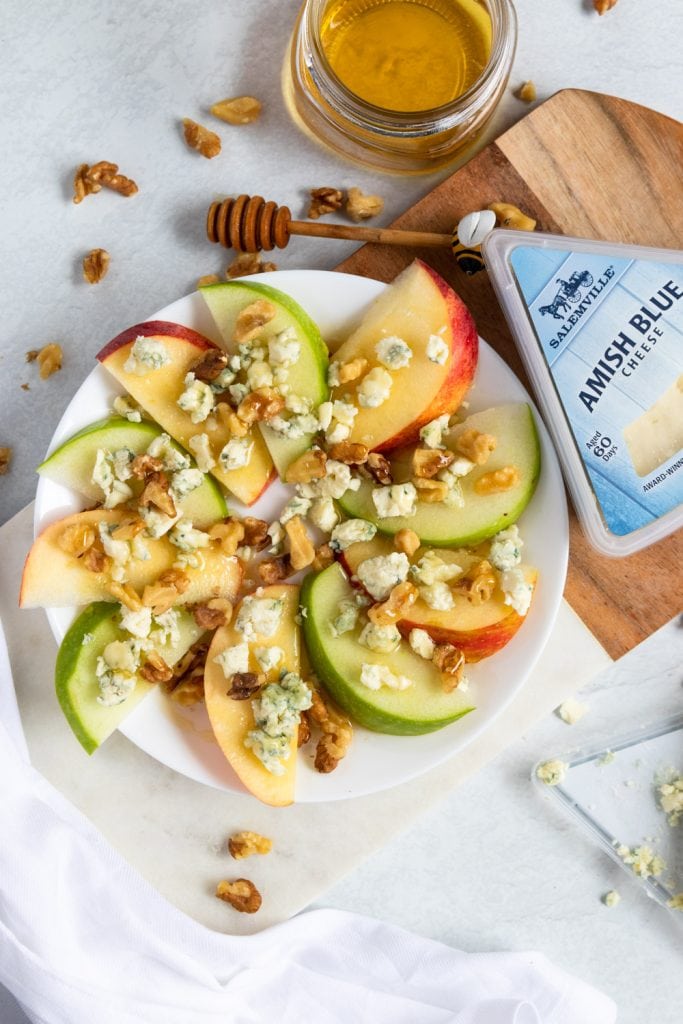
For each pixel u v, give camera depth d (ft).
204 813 2.19
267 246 2.18
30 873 2.12
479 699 2.05
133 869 2.15
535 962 2.29
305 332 2.04
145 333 2.04
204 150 2.22
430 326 2.03
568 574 2.17
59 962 2.12
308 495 2.07
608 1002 2.29
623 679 2.30
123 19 2.24
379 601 2.04
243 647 2.03
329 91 2.08
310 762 2.07
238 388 2.04
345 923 2.25
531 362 2.11
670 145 2.17
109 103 2.24
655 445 2.10
